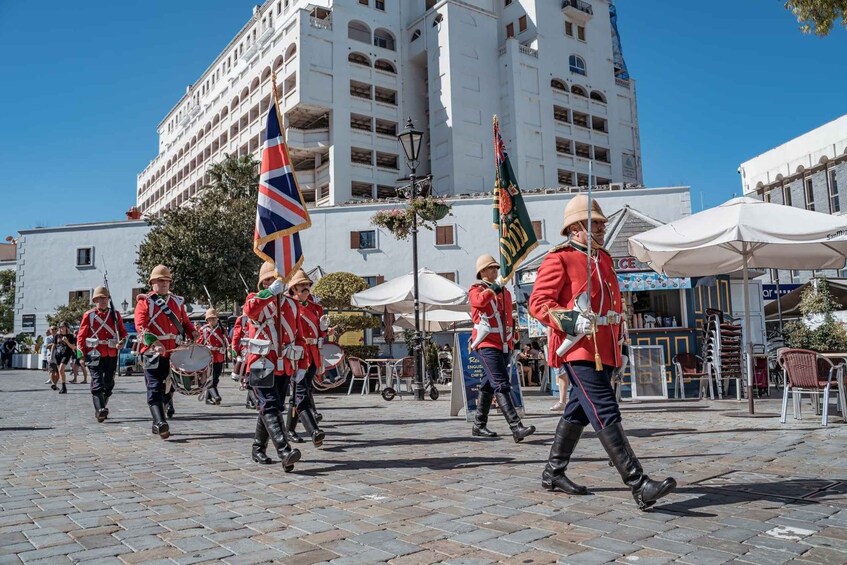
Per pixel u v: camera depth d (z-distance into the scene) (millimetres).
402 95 53781
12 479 5629
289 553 3506
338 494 4883
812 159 34094
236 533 3895
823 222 8703
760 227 8773
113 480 5543
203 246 33312
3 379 26781
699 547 3439
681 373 13086
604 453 6398
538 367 19656
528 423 9383
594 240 4680
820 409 9922
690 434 7625
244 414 11516
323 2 52625
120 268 43781
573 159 54938
